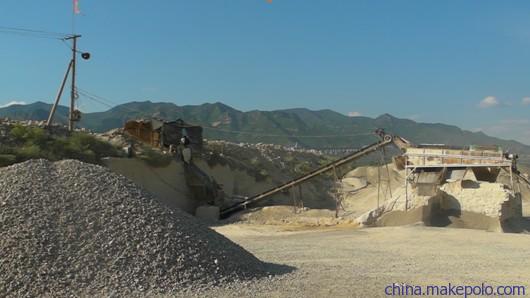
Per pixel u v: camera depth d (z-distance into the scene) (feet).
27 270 38.22
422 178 117.39
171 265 42.19
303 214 134.92
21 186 47.29
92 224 43.86
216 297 38.47
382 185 199.31
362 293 41.06
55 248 40.73
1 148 114.11
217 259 45.37
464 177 114.11
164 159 147.43
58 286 37.50
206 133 643.45
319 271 51.01
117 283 38.83
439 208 111.34
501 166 109.91
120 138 154.61
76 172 51.24
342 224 117.39
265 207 140.26
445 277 49.55
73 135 139.95
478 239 84.69
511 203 105.50
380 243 80.64
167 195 142.72
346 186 214.69
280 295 39.58
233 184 183.11
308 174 143.23
